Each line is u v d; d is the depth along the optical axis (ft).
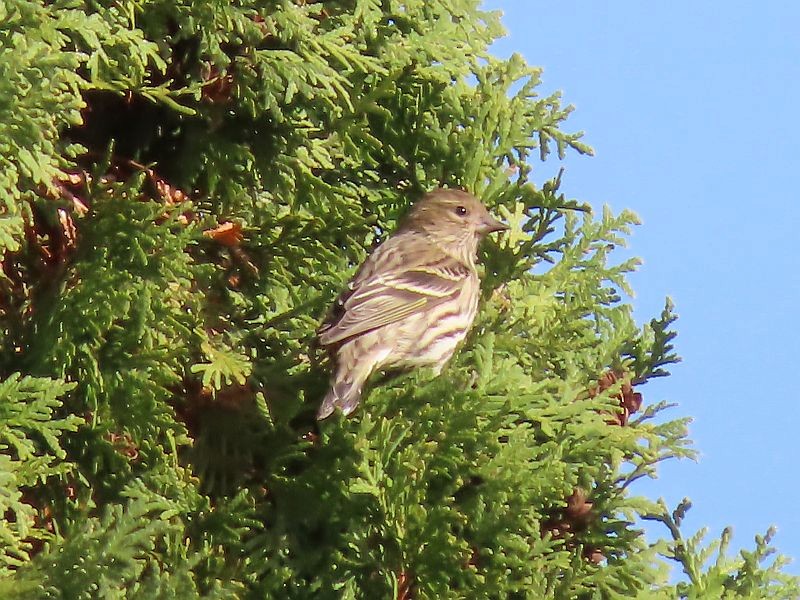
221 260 40.93
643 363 46.16
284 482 39.27
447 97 47.09
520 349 45.55
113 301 35.96
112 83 38.96
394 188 48.01
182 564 34.22
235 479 39.60
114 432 37.01
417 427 38.91
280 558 38.52
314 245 40.63
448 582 37.55
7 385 33.27
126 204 36.14
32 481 34.04
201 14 40.09
